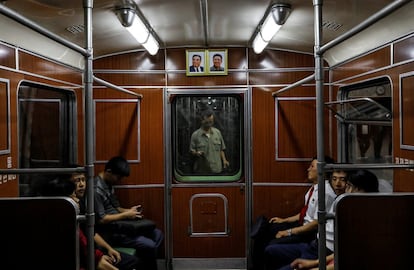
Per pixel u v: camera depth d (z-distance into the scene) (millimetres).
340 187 3859
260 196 5434
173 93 5398
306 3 3410
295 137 5371
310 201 4566
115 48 5078
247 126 5402
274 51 5363
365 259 2387
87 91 2471
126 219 4758
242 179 5461
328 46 2385
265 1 3432
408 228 2391
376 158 3951
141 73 5383
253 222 5441
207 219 5477
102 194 4660
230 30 4531
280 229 4988
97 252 3600
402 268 2387
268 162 5414
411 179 3016
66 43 2232
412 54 3004
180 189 5461
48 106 4156
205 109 5477
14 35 3244
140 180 5422
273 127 5391
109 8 3494
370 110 3996
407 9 2902
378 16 1932
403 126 3141
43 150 4020
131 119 5391
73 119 4586
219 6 3592
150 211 5441
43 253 2350
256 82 5395
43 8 3277
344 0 3234
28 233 2350
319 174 2504
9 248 2348
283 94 5363
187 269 5465
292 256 4258
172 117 5457
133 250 4484
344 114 4598
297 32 4422
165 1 3426
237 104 5473
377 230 2387
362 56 3973
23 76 3416
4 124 3105
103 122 5375
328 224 3803
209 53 5375
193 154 5492
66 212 2354
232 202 5477
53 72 4004
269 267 4430
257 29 4430
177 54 5395
